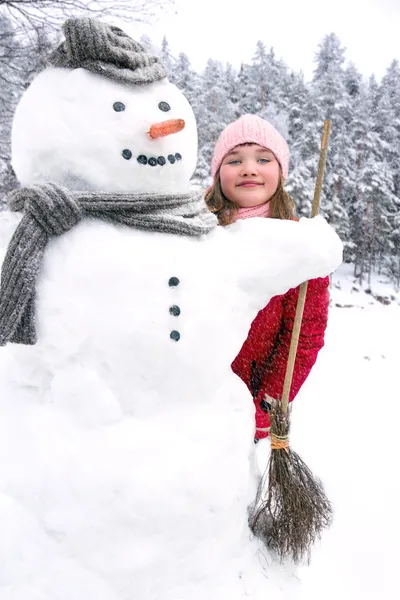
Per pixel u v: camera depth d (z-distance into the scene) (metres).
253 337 2.04
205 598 1.52
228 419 1.61
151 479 1.39
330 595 2.08
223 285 1.55
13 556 1.35
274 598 1.72
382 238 29.12
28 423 1.46
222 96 27.28
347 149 28.88
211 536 1.54
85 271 1.38
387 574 2.30
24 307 1.37
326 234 1.68
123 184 1.45
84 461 1.38
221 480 1.51
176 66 27.78
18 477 1.40
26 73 5.30
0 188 6.59
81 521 1.36
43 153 1.42
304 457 3.37
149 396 1.46
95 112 1.40
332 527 2.61
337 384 5.02
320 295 1.97
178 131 1.38
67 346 1.39
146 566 1.40
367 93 37.09
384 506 2.86
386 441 3.71
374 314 10.33
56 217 1.37
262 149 2.05
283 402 1.94
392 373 5.58
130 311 1.39
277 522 1.88
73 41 1.41
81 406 1.42
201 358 1.47
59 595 1.36
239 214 2.09
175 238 1.51
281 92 32.53
